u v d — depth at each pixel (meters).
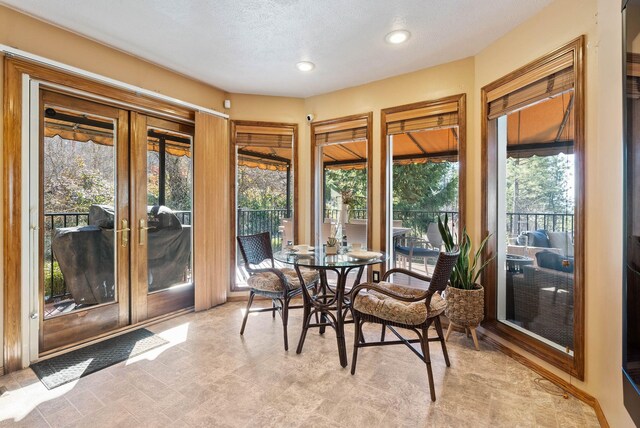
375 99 3.32
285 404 1.77
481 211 2.67
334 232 3.68
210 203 3.41
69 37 2.37
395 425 1.60
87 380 2.01
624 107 1.25
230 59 2.85
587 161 1.78
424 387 1.94
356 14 2.16
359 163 3.63
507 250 2.61
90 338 2.58
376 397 1.83
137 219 2.90
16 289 2.12
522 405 1.77
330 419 1.64
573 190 1.96
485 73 2.62
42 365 2.18
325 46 2.61
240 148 3.86
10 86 2.07
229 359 2.29
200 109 3.28
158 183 3.09
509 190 2.60
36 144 2.23
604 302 1.61
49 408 1.73
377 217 3.32
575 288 1.85
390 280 3.39
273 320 3.09
